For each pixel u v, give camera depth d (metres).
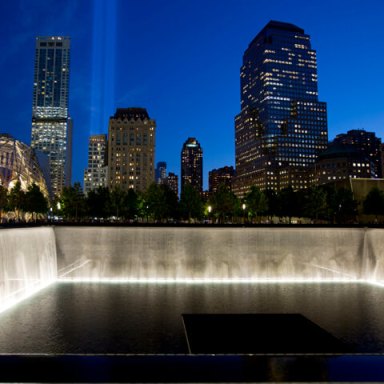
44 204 96.75
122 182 189.12
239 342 19.28
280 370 4.15
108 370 4.10
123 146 190.62
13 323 23.03
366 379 3.96
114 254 37.94
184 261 38.19
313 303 28.44
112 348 18.92
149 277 37.88
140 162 190.25
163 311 25.88
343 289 33.78
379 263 37.22
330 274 38.81
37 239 33.38
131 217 100.88
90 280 37.06
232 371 4.11
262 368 4.21
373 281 37.84
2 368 4.13
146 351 18.52
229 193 93.25
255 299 29.59
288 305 27.73
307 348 18.50
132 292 31.75
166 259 38.16
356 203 83.38
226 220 109.94
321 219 92.62
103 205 90.00
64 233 37.84
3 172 118.69
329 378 3.97
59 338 20.36
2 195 86.81
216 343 19.11
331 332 21.61
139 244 38.19
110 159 190.25
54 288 33.22
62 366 4.20
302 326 22.33
